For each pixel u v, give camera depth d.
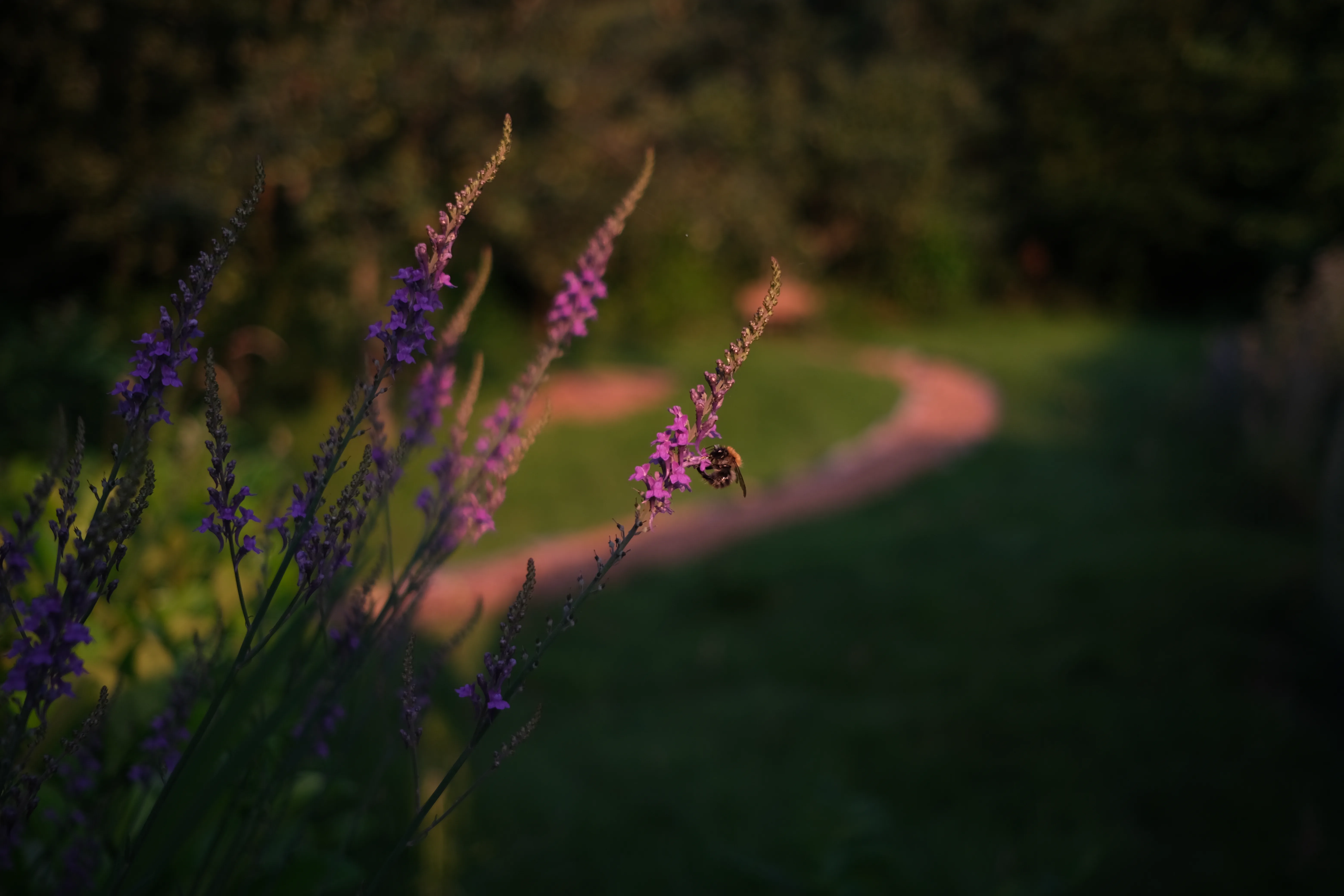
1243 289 24.33
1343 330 8.22
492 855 3.61
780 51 25.00
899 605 6.68
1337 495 5.35
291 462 5.33
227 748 1.59
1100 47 24.42
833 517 9.68
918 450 12.35
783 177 22.38
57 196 10.06
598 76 12.95
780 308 20.38
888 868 2.66
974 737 4.67
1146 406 13.75
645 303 18.92
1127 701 4.96
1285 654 5.42
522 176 12.10
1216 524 8.58
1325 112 22.06
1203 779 4.14
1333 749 4.43
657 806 4.04
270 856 1.97
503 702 1.09
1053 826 3.85
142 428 0.98
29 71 9.54
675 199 14.23
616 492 10.37
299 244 11.36
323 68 10.05
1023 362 17.67
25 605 0.94
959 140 25.44
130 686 2.20
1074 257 26.23
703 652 6.08
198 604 2.54
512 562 8.42
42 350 7.59
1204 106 23.53
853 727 4.88
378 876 1.10
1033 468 11.15
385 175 10.88
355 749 3.50
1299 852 3.63
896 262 23.61
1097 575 6.91
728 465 1.73
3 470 4.43
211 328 10.48
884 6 26.50
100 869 1.78
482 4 11.88
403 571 1.51
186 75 9.77
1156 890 3.41
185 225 9.78
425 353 1.20
